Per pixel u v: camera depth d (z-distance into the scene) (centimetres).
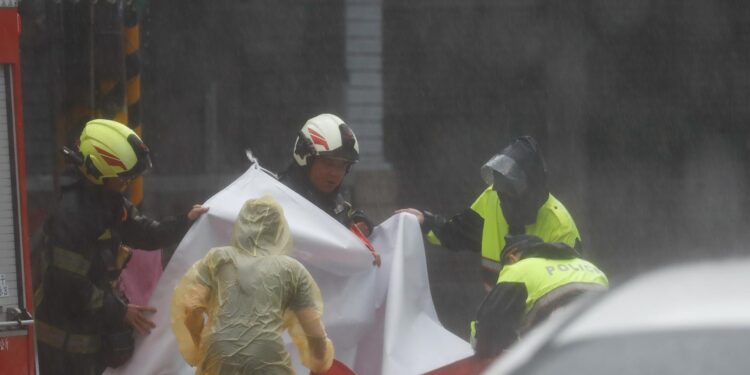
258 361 2111
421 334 2498
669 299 1248
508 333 2189
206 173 5250
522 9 5419
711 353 1140
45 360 2406
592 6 5462
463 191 5412
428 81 5372
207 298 2167
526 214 2684
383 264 2534
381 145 5325
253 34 5269
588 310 1292
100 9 2919
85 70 2923
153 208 5175
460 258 5369
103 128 2361
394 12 5334
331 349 2206
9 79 2250
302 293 2172
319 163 2516
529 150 2683
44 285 2386
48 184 4753
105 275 2403
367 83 5328
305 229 2392
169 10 5175
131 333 2398
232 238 2198
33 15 2988
